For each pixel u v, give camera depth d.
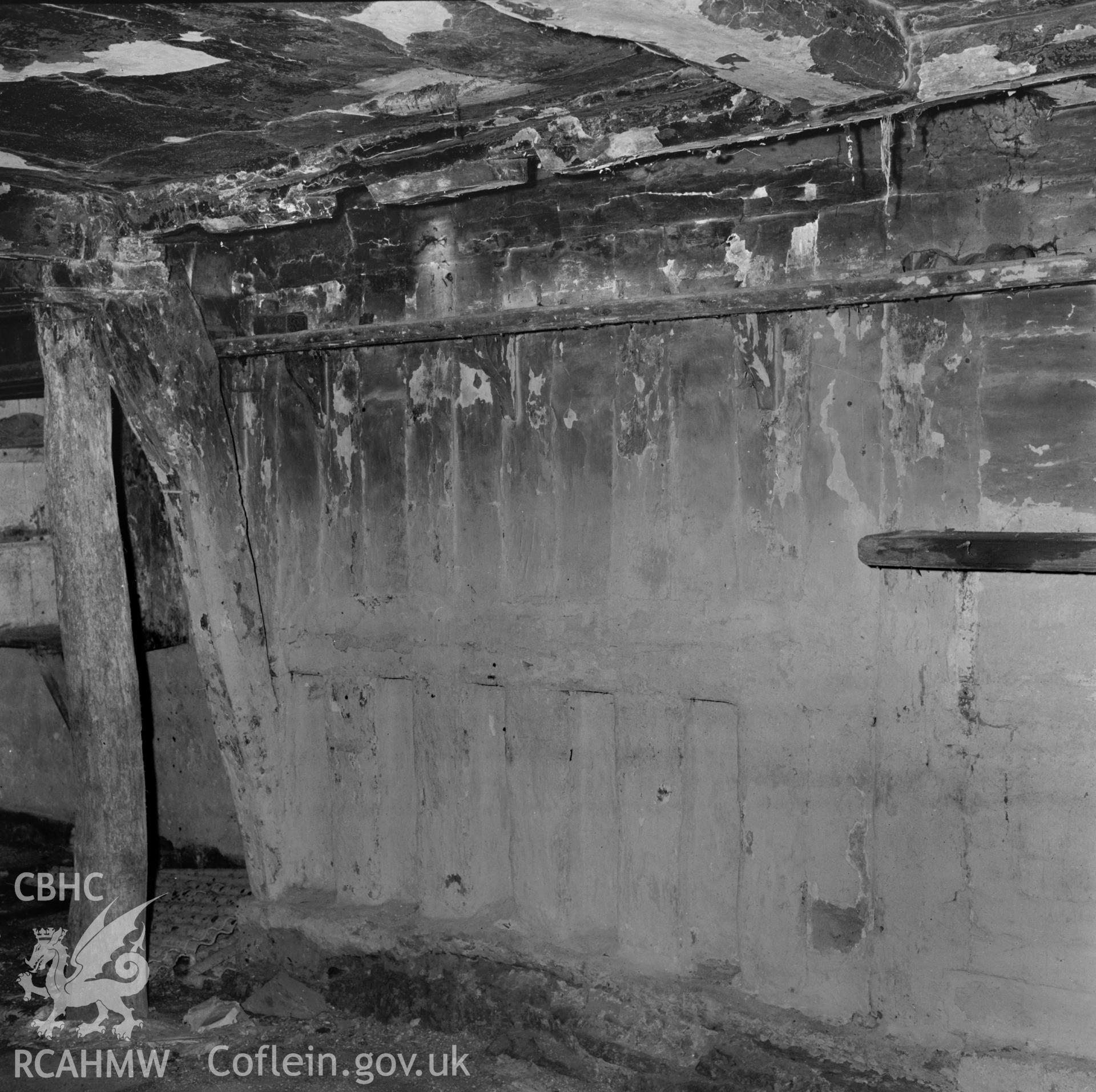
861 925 4.40
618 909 4.98
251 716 5.78
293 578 5.81
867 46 3.12
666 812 4.84
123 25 3.14
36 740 8.05
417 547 5.43
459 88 3.68
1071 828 3.98
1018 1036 4.11
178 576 7.02
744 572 4.59
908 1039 4.29
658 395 4.76
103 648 5.23
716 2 2.82
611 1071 4.72
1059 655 3.97
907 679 4.24
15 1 2.97
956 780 4.17
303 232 5.52
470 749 5.32
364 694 5.63
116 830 5.28
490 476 5.20
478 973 5.20
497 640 5.20
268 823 5.86
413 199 4.40
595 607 4.95
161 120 3.94
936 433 4.17
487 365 5.12
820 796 4.45
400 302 5.36
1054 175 3.89
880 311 4.26
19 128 4.00
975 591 4.10
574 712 5.05
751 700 4.56
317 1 2.95
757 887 4.61
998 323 4.03
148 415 5.37
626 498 4.86
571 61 3.42
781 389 4.48
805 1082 4.33
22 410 7.78
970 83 3.23
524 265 5.02
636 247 4.77
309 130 4.07
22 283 4.95
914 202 4.16
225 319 5.80
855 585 4.35
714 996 4.67
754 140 4.20
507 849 5.30
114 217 5.04
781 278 4.45
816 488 4.41
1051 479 3.96
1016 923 4.09
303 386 5.64
